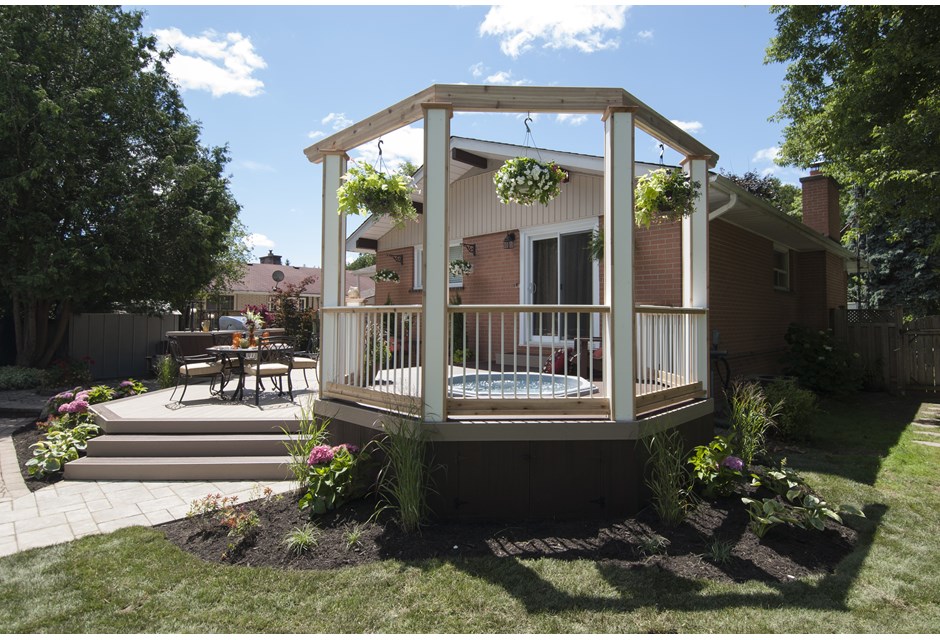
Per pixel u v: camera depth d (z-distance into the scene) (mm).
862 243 16156
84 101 10055
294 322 15891
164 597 2668
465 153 8352
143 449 4973
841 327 10508
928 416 7637
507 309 3871
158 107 12016
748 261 8695
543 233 8000
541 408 3863
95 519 3756
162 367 9305
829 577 2893
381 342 4254
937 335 9508
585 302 7469
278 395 7102
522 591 2725
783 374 9328
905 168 7090
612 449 3787
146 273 11328
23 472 4965
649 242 6816
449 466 3723
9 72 9141
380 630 2391
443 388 3736
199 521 3654
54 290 9594
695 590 2744
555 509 3756
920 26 6926
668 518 3592
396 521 3605
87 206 10039
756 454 4918
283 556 3143
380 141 4453
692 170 4973
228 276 19047
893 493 4324
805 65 10109
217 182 12734
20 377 9453
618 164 3809
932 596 2695
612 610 2549
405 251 10812
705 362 4938
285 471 4699
